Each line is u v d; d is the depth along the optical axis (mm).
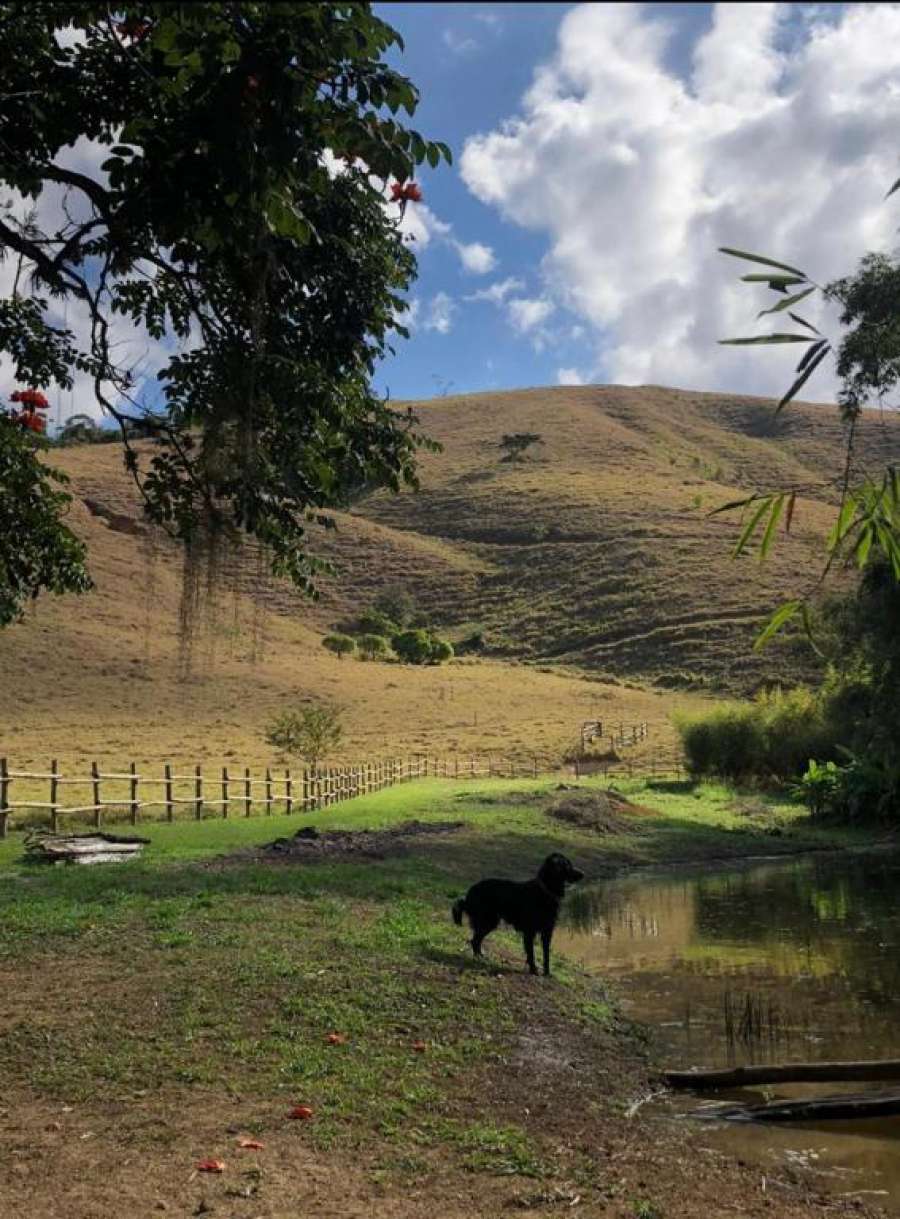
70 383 6367
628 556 87250
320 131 4109
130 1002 8125
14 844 18094
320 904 12320
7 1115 5879
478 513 105188
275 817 24484
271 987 8531
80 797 27250
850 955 11945
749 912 15312
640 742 49219
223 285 5254
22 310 6195
